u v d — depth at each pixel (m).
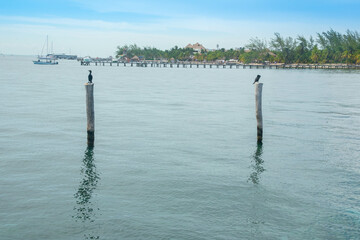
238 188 16.41
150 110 39.03
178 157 21.27
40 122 30.78
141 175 17.95
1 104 40.41
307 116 36.19
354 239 12.12
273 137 26.80
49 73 122.56
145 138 25.88
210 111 39.28
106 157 21.03
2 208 13.91
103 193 15.64
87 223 12.89
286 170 19.19
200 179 17.50
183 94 57.12
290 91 64.00
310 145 24.53
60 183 16.75
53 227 12.58
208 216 13.58
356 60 198.00
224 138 26.33
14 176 17.55
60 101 44.66
